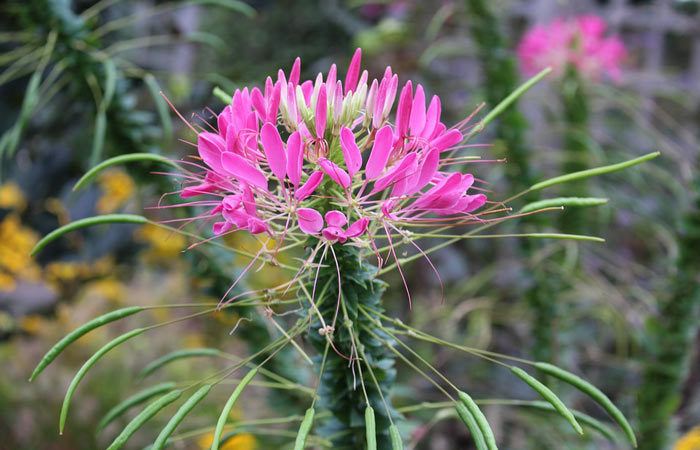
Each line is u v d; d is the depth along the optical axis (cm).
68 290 120
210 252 56
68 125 106
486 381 86
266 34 107
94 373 93
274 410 58
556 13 111
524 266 71
